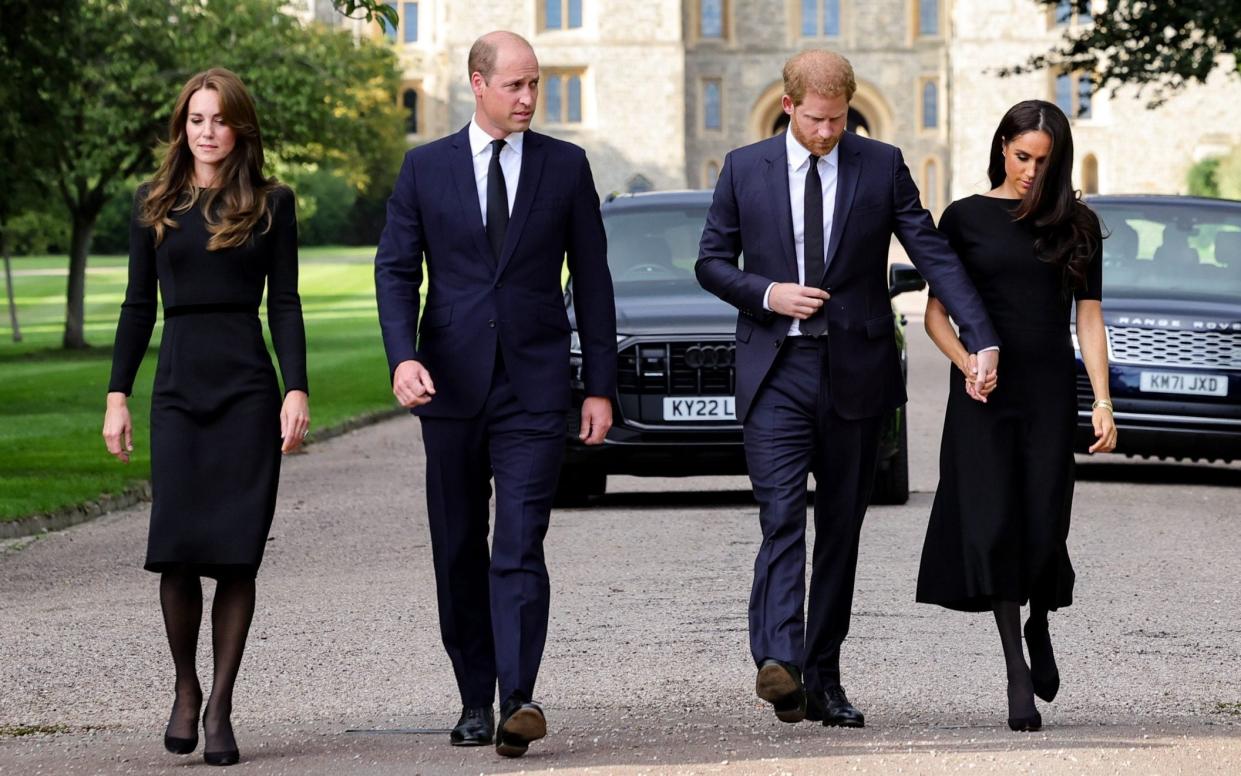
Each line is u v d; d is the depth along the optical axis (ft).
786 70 32.78
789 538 32.86
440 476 32.50
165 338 31.71
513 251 31.94
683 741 31.53
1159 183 419.95
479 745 31.91
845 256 33.12
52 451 94.63
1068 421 33.47
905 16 446.19
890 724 33.45
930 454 91.50
